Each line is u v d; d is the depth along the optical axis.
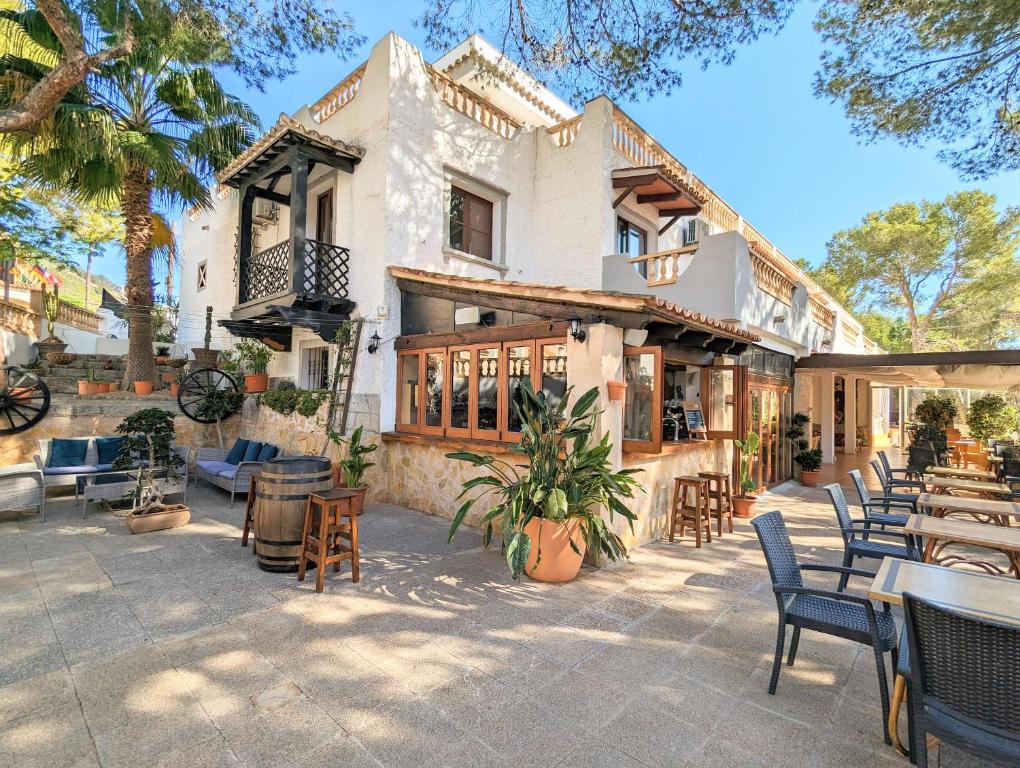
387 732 2.42
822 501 8.85
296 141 7.70
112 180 9.02
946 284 20.98
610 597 4.20
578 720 2.55
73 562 4.75
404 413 7.66
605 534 4.50
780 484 10.31
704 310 7.83
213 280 13.48
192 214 14.84
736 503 7.39
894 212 21.11
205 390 9.92
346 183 8.50
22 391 7.84
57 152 8.28
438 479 6.87
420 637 3.41
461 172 8.80
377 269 7.77
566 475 4.59
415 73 8.16
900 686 2.33
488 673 2.98
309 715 2.54
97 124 7.54
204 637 3.34
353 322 7.98
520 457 5.75
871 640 2.54
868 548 4.51
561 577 4.48
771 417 9.91
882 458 8.46
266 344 9.93
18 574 4.43
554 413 5.06
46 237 15.09
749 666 3.12
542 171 10.21
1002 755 1.74
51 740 2.30
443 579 4.51
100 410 8.66
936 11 5.57
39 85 5.91
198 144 9.29
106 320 21.02
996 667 1.76
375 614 3.75
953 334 24.81
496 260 9.70
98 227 15.75
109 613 3.66
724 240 7.73
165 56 8.59
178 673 2.89
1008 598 2.40
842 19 6.10
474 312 6.65
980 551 5.89
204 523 6.21
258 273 8.93
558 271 9.80
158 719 2.47
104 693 2.68
